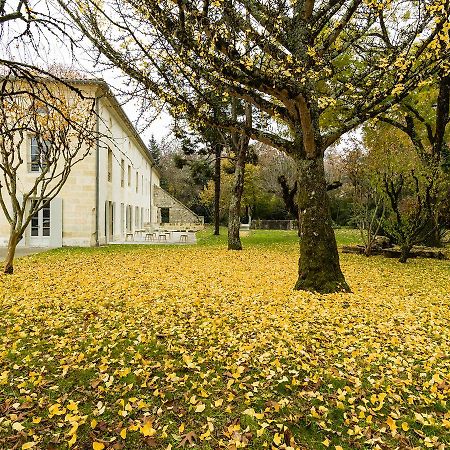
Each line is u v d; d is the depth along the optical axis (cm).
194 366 375
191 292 729
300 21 708
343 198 3378
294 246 1870
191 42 584
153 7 572
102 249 1703
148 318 552
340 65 1195
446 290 788
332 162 3431
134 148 2986
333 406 307
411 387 344
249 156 2089
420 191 1223
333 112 1296
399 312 591
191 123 780
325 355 413
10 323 524
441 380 349
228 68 609
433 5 575
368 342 454
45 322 528
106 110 1984
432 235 1647
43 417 289
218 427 280
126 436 268
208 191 4609
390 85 730
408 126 1642
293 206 1950
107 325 520
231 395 317
